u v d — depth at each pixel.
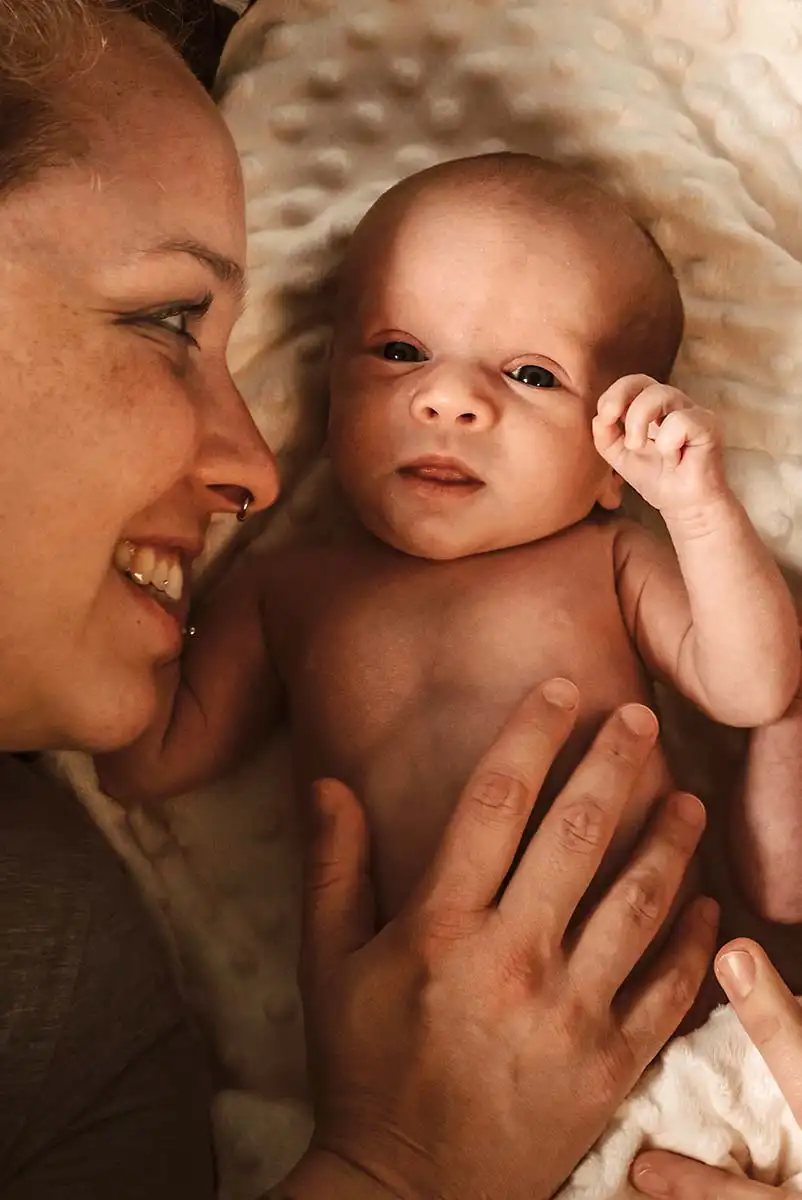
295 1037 0.85
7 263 0.57
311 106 1.00
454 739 0.82
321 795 0.78
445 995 0.69
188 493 0.73
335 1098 0.69
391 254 0.86
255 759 0.91
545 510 0.86
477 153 0.99
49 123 0.58
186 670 0.89
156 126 0.63
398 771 0.83
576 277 0.85
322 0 1.01
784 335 0.95
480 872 0.70
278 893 0.89
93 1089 0.65
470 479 0.84
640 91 1.00
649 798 0.82
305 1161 0.68
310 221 0.97
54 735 0.68
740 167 1.01
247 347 0.94
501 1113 0.67
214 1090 0.85
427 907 0.70
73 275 0.59
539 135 0.99
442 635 0.85
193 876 0.89
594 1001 0.70
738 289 0.96
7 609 0.61
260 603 0.92
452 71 1.00
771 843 0.82
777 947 0.88
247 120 0.99
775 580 0.78
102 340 0.61
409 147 1.00
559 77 0.99
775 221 1.01
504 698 0.83
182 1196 0.66
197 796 0.90
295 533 0.96
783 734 0.82
